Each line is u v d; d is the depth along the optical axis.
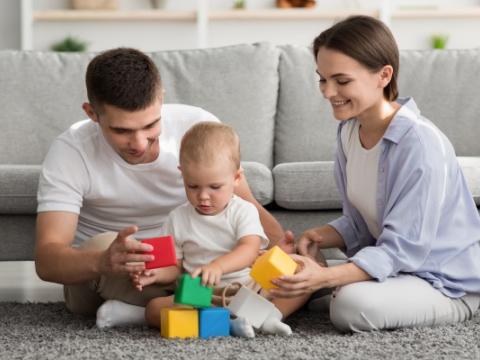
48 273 2.01
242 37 6.72
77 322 2.19
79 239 2.34
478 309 2.31
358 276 2.01
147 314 2.05
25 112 3.38
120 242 1.87
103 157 2.21
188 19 6.58
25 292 3.07
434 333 1.96
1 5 6.70
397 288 2.02
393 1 6.74
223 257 2.00
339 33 2.02
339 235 2.33
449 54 3.54
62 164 2.18
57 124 3.37
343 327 2.00
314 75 3.51
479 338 1.91
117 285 2.12
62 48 6.55
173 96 3.42
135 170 2.23
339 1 6.75
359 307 1.97
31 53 3.48
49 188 2.15
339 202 2.83
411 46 6.72
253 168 2.85
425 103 3.46
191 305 1.93
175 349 1.80
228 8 6.74
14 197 2.73
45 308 2.44
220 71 3.46
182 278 1.91
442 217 2.15
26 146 3.35
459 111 3.44
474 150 3.42
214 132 2.10
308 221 2.88
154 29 6.71
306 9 6.50
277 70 3.53
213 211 2.12
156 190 2.28
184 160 2.09
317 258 2.29
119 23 6.68
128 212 2.30
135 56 2.02
